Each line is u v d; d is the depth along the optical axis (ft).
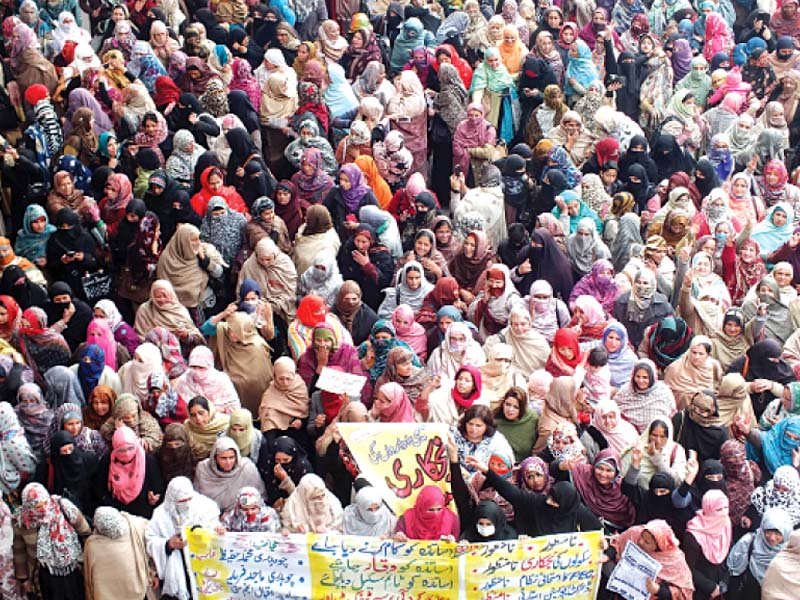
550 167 54.13
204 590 36.70
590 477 38.96
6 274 44.55
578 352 43.75
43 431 39.17
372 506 36.70
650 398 42.24
